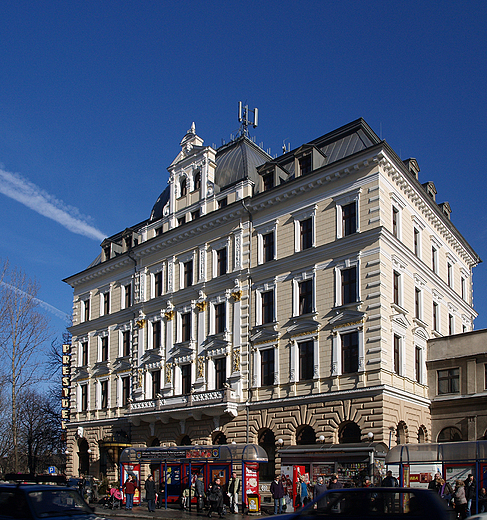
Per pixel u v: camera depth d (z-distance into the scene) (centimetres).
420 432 3525
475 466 2450
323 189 3638
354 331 3297
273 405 3556
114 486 3841
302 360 3528
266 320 3797
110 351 5022
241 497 3177
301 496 2833
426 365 3712
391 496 1145
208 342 4075
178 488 3381
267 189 4025
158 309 4584
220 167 4506
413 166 3881
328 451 2928
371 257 3312
